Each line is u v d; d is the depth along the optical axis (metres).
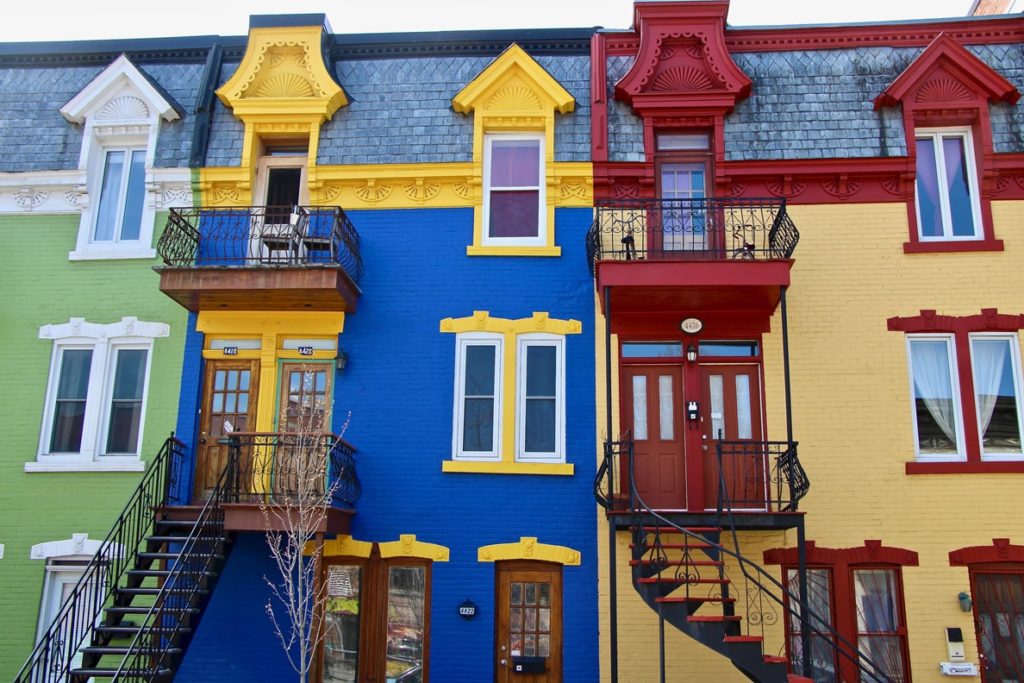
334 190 13.37
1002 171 12.73
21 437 12.73
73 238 13.45
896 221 12.74
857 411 12.15
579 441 12.30
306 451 11.16
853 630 11.50
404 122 13.52
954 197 13.02
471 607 11.76
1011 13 13.48
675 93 13.06
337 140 13.45
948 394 12.36
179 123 13.77
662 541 11.75
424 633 11.91
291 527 10.50
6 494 12.51
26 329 13.14
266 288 11.98
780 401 12.25
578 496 12.11
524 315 12.77
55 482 12.51
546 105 13.30
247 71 13.59
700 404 12.45
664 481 12.25
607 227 12.80
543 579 12.01
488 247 12.98
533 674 11.69
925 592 11.55
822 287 12.57
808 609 10.05
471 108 13.41
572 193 13.15
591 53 13.64
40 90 14.24
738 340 12.67
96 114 13.84
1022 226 12.63
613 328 12.62
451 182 13.30
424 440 12.43
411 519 12.14
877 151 12.84
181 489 12.36
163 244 12.41
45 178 13.52
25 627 12.07
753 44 13.62
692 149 13.32
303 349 12.85
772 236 11.90
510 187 13.37
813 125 13.04
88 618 10.92
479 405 12.63
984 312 12.34
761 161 12.83
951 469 11.87
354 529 12.16
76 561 12.36
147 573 10.73
